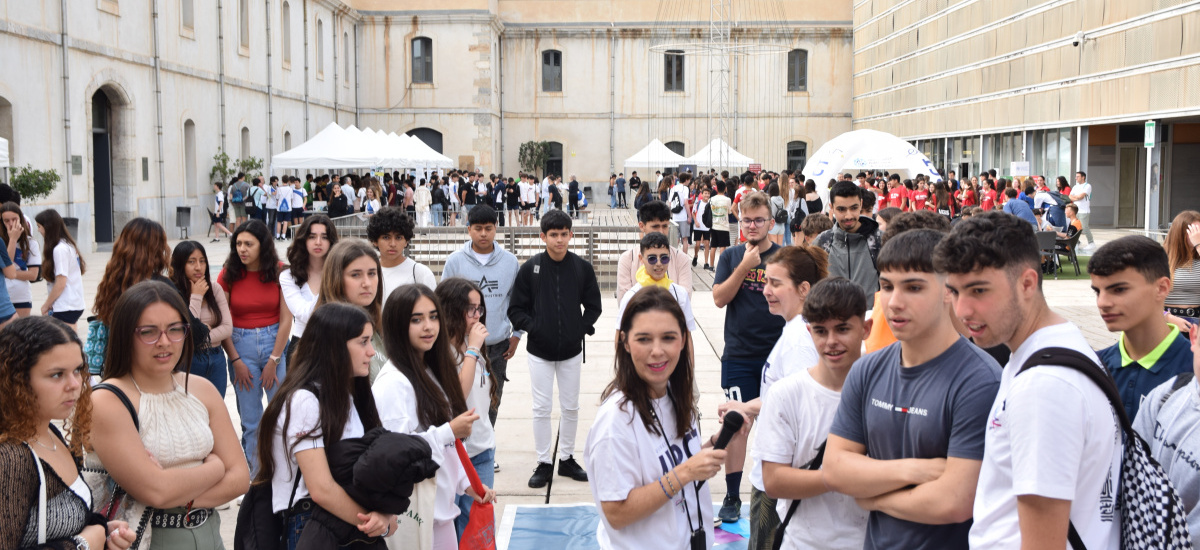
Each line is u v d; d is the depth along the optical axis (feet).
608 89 140.56
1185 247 19.20
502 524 18.04
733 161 106.93
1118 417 8.06
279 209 84.38
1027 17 92.79
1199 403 10.02
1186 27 68.69
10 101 55.67
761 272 18.12
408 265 20.39
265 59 98.17
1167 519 8.04
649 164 108.17
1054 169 89.71
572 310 20.39
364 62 129.70
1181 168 88.74
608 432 10.77
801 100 142.41
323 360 11.63
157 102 74.95
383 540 11.75
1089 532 7.90
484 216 20.47
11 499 9.62
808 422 11.07
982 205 73.00
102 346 16.94
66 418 11.02
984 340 8.54
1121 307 12.09
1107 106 79.15
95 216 70.74
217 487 11.94
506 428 24.93
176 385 12.01
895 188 73.77
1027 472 7.70
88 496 10.44
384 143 80.02
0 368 9.73
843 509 10.93
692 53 139.33
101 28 66.59
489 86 128.77
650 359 10.70
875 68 134.62
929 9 116.26
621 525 10.69
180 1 79.05
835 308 10.69
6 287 24.63
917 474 9.14
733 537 17.29
